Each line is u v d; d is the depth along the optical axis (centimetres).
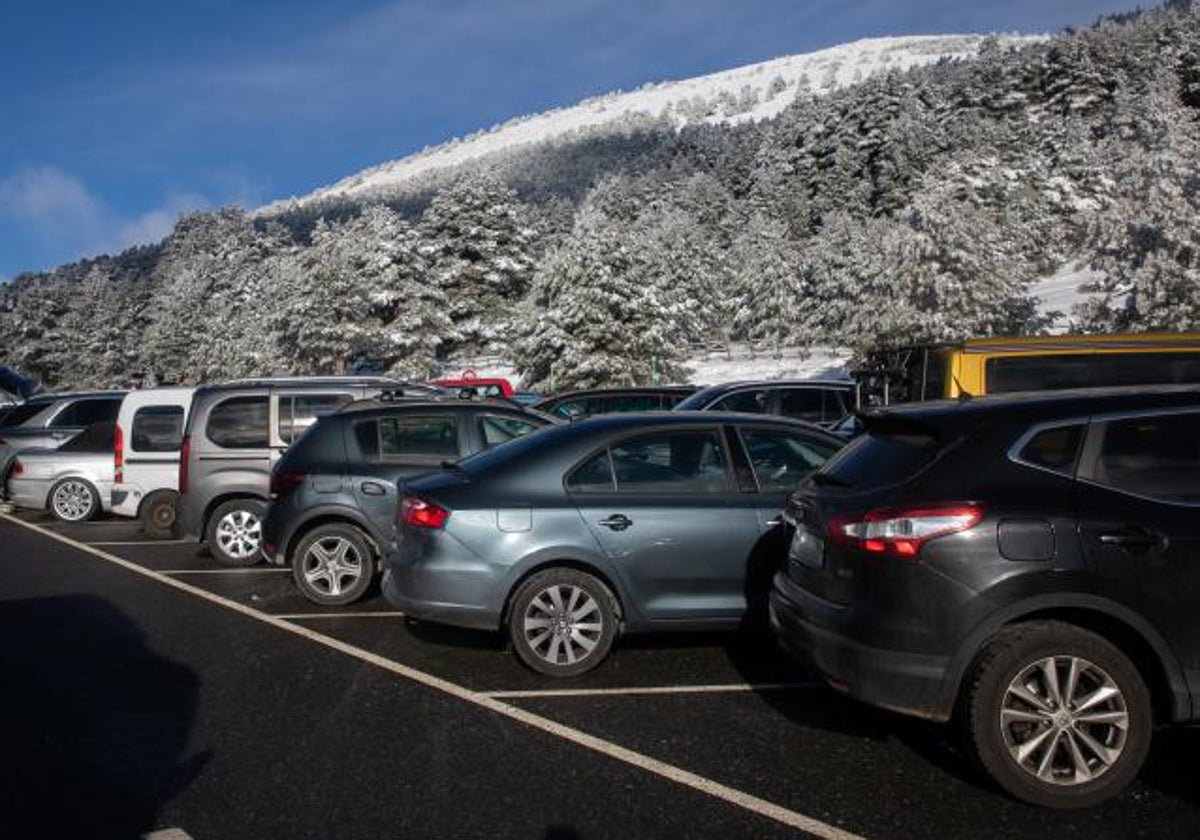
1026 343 858
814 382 1263
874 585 396
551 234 8488
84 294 7619
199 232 9519
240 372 5606
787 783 407
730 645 626
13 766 435
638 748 449
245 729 480
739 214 9094
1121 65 8488
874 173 8906
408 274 4888
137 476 1084
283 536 755
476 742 459
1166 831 359
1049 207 6078
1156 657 381
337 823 374
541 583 559
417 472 758
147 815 383
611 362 3700
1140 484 392
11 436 1375
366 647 631
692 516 567
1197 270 2844
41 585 846
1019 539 382
